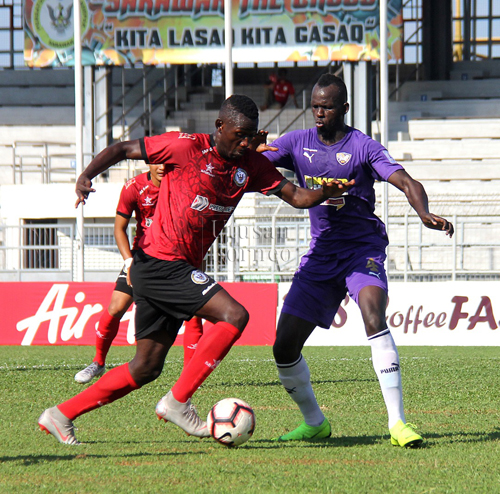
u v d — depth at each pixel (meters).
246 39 75.88
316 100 16.42
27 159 88.50
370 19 74.12
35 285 45.44
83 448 15.06
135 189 23.02
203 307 14.58
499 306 44.81
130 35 77.62
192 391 15.13
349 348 44.19
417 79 98.06
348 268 16.52
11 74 100.69
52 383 26.75
